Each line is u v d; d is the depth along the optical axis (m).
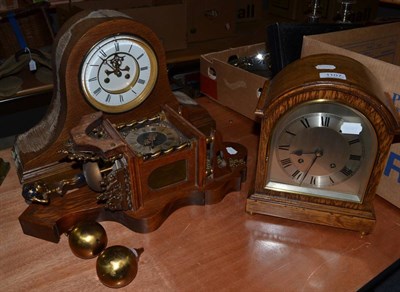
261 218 0.79
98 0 1.59
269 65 1.19
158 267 0.68
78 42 0.71
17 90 1.40
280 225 0.78
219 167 0.84
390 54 1.08
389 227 0.77
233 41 1.85
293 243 0.73
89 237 0.66
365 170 0.70
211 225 0.77
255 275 0.66
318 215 0.75
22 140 0.84
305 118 0.68
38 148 0.79
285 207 0.76
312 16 1.36
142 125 0.84
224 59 1.27
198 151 0.77
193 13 1.74
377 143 0.67
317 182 0.74
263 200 0.77
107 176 0.70
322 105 0.67
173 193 0.79
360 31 0.98
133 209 0.75
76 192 0.79
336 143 0.70
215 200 0.82
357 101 0.65
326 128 0.68
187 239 0.74
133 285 0.64
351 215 0.73
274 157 0.73
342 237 0.75
